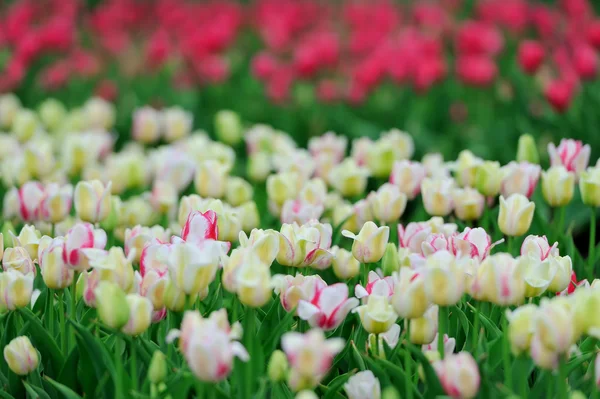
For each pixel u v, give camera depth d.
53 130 7.17
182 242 2.74
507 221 3.37
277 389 2.72
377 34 9.26
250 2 12.27
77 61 9.31
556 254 3.18
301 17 10.27
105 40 10.10
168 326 3.05
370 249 3.18
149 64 9.15
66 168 5.25
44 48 9.14
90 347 2.82
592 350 2.94
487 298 2.78
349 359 3.05
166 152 5.21
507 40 9.61
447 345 2.94
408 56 7.83
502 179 3.90
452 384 2.39
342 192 4.44
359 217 4.03
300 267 3.32
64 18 9.91
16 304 2.94
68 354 3.05
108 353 2.82
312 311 2.68
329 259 3.19
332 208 4.54
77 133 6.04
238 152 7.64
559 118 6.89
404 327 3.07
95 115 7.04
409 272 2.56
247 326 2.71
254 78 9.05
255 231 3.00
